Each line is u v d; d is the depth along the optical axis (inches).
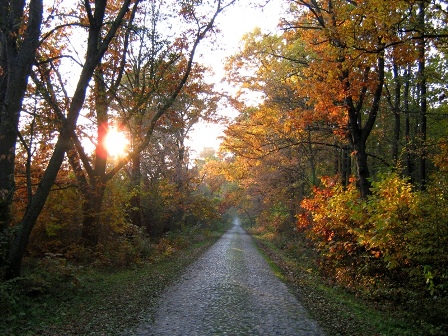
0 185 423.8
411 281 411.2
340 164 1084.5
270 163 1064.2
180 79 658.2
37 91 444.1
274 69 820.6
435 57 737.6
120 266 641.0
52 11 548.4
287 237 1236.5
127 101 641.0
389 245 427.8
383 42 431.8
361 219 465.1
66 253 607.2
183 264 740.7
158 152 1300.4
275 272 667.4
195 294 456.1
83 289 431.5
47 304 363.6
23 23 448.1
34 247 610.2
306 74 631.2
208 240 1491.1
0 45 484.7
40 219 606.5
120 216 727.7
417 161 989.8
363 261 526.0
